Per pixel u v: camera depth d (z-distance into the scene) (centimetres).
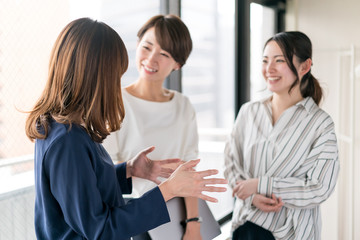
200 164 268
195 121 170
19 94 136
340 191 292
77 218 88
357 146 281
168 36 147
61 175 87
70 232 93
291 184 158
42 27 144
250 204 163
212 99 282
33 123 93
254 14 285
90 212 88
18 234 137
